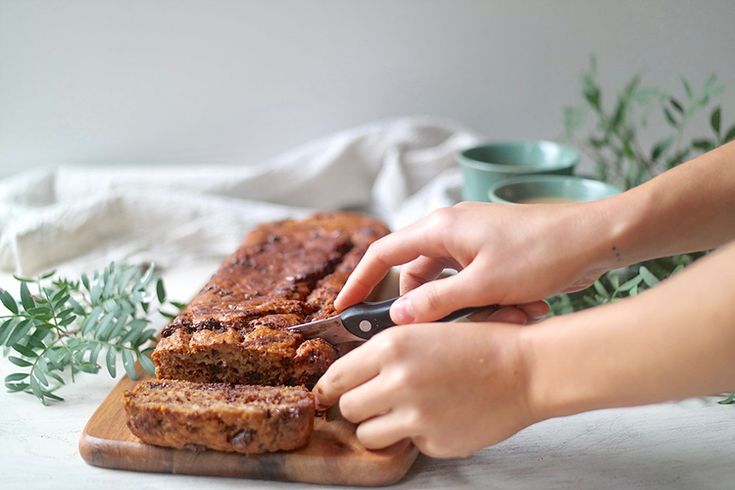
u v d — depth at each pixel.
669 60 0.93
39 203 0.83
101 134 0.89
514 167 0.73
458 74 0.91
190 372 0.54
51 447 0.52
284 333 0.55
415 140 0.87
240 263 0.65
